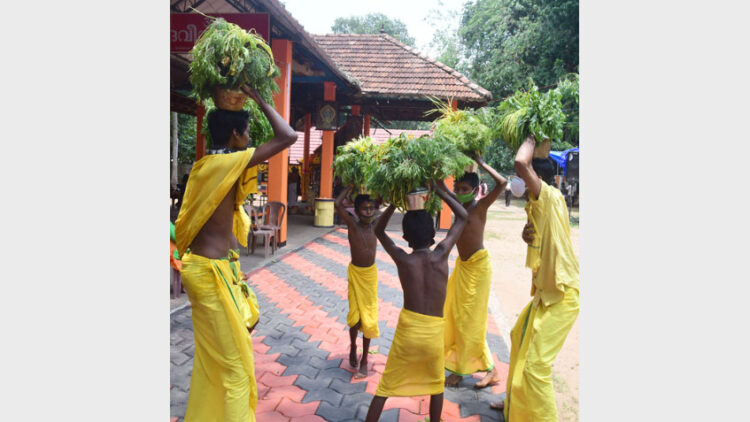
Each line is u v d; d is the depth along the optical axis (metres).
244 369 2.71
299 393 3.79
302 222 15.12
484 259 3.83
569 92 3.90
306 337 5.04
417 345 2.94
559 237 2.98
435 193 3.19
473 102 12.76
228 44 2.54
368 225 4.01
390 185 3.03
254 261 8.73
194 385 2.73
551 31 18.39
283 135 2.63
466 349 3.87
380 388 3.05
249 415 2.77
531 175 3.00
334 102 13.05
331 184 14.16
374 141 3.90
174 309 5.62
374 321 4.06
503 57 20.48
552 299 3.02
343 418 3.43
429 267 2.98
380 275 8.15
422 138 3.10
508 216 18.84
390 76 13.67
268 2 6.66
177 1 7.11
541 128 3.04
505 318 5.91
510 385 3.32
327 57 9.36
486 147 3.81
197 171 2.62
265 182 21.61
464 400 3.77
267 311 5.91
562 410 3.70
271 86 2.78
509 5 21.70
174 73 10.04
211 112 2.78
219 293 2.64
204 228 2.68
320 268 8.48
